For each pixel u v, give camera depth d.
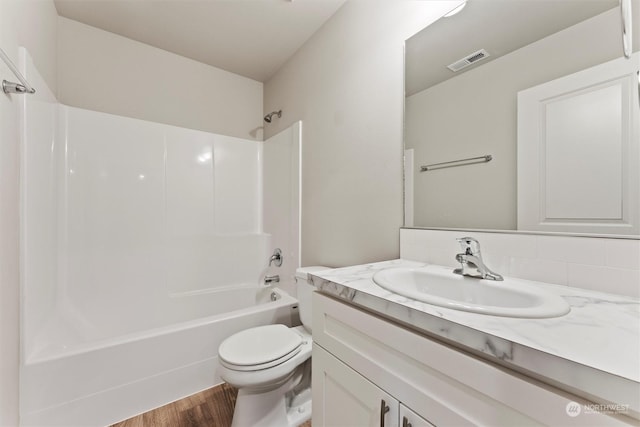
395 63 1.27
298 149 1.99
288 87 2.21
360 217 1.46
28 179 1.24
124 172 1.95
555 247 0.79
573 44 0.77
